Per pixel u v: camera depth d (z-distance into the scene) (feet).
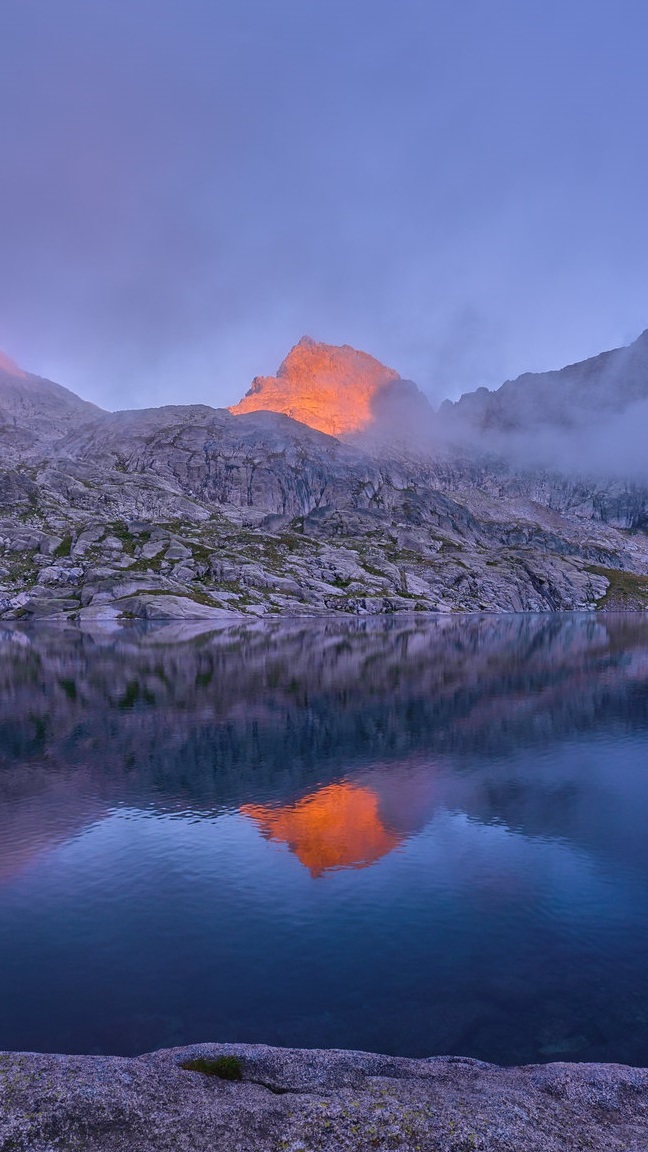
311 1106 27.53
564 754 123.75
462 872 70.49
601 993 47.42
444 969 50.90
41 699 183.32
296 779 107.55
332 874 70.23
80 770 112.98
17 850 77.41
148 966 51.83
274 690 199.41
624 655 302.66
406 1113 26.96
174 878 69.31
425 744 132.05
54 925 59.11
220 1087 29.86
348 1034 42.60
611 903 63.00
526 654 306.55
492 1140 25.13
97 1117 25.75
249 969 51.16
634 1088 31.99
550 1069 34.14
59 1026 43.70
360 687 204.54
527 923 59.06
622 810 91.56
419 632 453.17
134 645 343.87
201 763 117.50
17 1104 26.27
